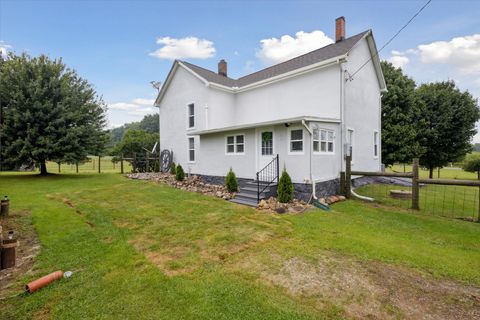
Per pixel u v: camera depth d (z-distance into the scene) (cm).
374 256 406
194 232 526
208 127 1310
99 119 1661
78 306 283
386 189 1034
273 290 310
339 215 665
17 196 903
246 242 470
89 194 946
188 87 1448
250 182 950
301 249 435
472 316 263
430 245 461
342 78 934
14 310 280
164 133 1667
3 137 1366
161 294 303
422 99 1831
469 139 1789
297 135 838
